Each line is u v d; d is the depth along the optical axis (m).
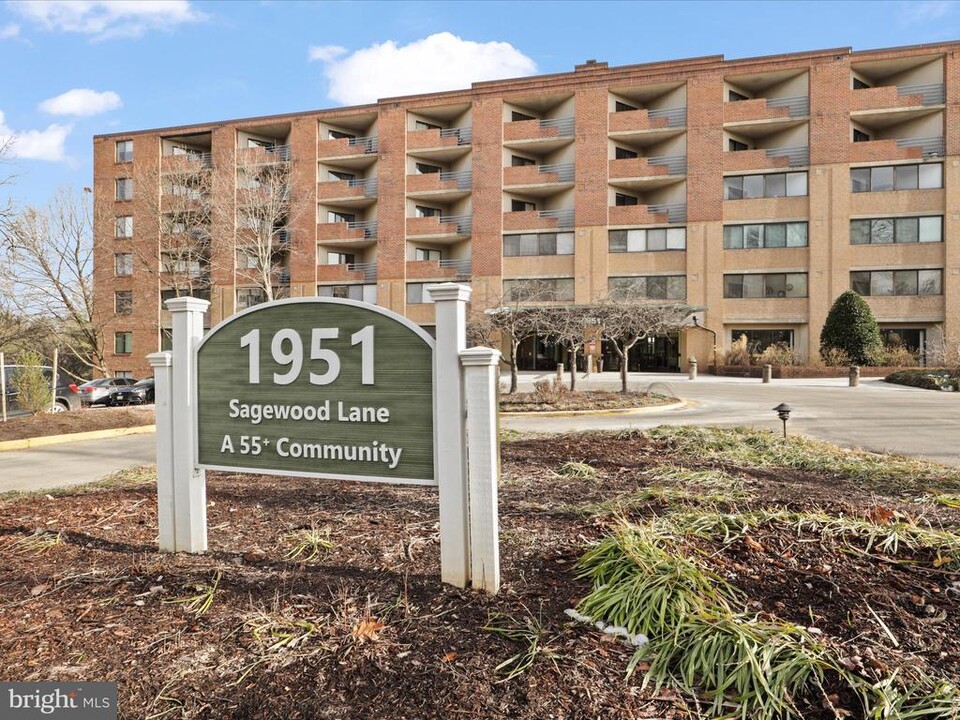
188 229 36.66
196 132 40.59
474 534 3.05
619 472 6.20
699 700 2.22
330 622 2.82
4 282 25.12
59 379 20.09
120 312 41.03
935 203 32.75
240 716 2.21
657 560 3.03
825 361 31.70
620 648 2.54
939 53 32.72
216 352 3.76
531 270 36.91
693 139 35.34
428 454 3.17
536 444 8.23
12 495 6.11
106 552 3.89
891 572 3.08
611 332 19.50
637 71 35.84
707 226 35.16
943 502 4.65
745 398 20.11
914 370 26.70
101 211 37.12
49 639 2.74
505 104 37.47
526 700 2.23
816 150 34.00
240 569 3.49
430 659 2.49
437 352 3.08
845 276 33.59
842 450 7.62
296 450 3.50
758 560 3.25
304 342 3.48
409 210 38.59
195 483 3.83
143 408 17.80
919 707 2.08
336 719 2.17
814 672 2.27
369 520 4.44
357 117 39.03
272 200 34.44
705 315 35.19
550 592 3.05
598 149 36.12
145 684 2.40
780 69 34.34
